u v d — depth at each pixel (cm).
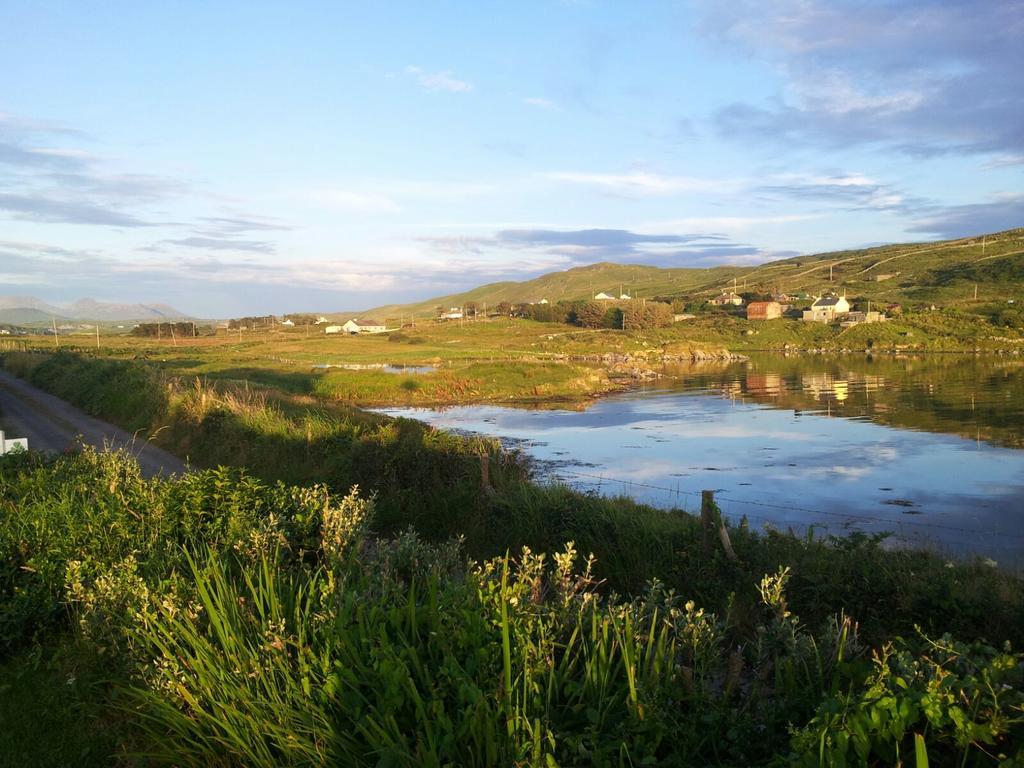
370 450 1322
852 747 292
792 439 2861
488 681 358
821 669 364
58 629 642
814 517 1609
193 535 703
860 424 3253
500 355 9262
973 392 4484
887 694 293
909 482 2023
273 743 385
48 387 3819
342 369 6219
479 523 1051
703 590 738
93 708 502
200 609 477
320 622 431
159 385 2519
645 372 6956
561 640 423
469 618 390
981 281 16212
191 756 415
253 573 560
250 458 1616
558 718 357
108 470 1012
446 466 1240
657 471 2234
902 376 5928
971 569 809
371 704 374
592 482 2030
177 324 16662
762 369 7488
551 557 901
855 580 683
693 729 337
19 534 704
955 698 294
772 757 323
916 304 14675
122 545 700
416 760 325
